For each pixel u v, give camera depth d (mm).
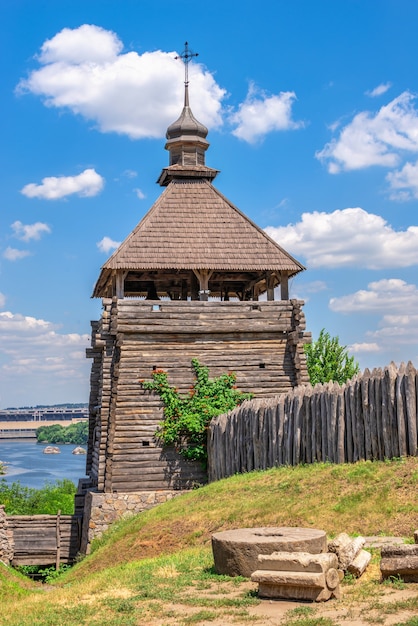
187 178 36531
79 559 31781
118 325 32594
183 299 40281
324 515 20000
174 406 32562
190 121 37125
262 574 13641
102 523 31312
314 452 25016
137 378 32750
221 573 15922
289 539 15133
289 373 33938
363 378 23359
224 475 30547
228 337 33781
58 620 13297
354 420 23453
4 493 56000
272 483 24250
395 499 19656
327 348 55844
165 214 35062
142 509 31578
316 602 13156
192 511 24531
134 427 32438
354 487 21094
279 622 12141
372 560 15570
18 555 34594
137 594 14898
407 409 21750
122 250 33531
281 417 26906
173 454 32594
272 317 33938
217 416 32125
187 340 33438
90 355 39219
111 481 31938
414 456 21547
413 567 13797
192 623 12414
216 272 37156
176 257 33688
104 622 12758
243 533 16531
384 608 12344
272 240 35031
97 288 39000
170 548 22422
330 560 13531
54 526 35062
